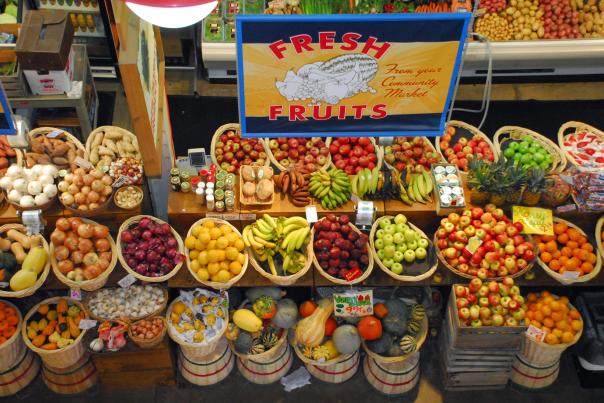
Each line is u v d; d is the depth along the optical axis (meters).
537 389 5.52
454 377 5.40
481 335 5.00
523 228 5.15
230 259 4.95
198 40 7.48
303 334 5.12
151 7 3.72
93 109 6.63
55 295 5.44
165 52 7.38
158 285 5.21
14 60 5.82
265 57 4.25
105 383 5.33
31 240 4.98
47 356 4.93
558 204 5.30
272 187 5.11
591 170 5.48
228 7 7.03
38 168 5.03
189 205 5.17
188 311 5.15
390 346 5.16
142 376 5.31
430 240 5.21
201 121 7.12
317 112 4.66
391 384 5.36
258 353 5.16
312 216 5.09
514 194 5.18
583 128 6.04
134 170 5.17
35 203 4.93
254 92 4.48
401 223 5.16
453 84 4.50
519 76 7.45
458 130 6.04
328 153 5.50
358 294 5.04
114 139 5.54
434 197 5.30
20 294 4.79
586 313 5.32
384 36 4.16
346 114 4.69
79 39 7.15
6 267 4.93
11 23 6.33
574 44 6.88
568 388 5.55
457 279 5.12
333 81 4.43
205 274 4.89
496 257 4.97
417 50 4.26
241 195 5.16
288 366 5.53
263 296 5.13
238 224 5.26
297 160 5.55
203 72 7.54
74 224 4.93
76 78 6.10
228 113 7.22
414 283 5.11
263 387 5.50
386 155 5.49
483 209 5.27
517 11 7.09
